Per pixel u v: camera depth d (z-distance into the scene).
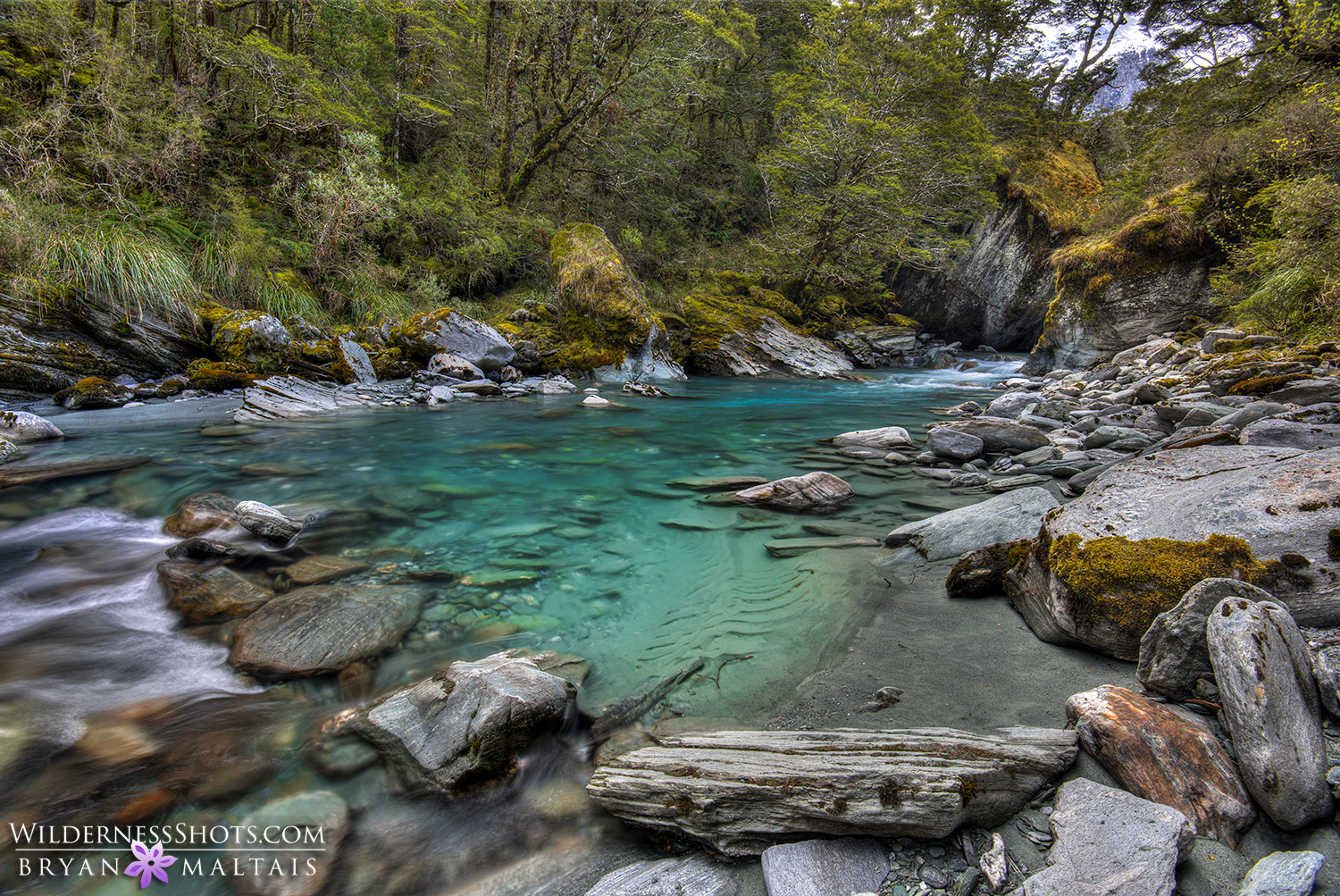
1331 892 1.38
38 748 2.11
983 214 23.80
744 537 4.27
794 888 1.57
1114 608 2.45
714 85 23.92
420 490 5.29
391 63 17.62
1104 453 5.69
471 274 16.11
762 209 25.78
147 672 2.59
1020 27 27.77
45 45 11.14
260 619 2.90
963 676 2.54
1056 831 1.65
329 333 11.48
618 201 22.31
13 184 9.34
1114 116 26.67
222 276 10.92
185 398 9.02
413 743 2.11
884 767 1.81
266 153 13.70
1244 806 1.64
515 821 1.91
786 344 17.80
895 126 19.06
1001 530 3.75
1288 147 11.93
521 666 2.35
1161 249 14.42
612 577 3.63
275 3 14.49
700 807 1.79
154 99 11.43
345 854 1.77
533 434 7.89
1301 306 9.83
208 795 1.94
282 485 5.30
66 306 8.61
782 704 2.43
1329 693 1.85
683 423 8.91
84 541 4.00
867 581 3.53
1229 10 18.09
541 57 18.62
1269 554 2.37
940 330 26.33
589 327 14.30
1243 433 4.21
